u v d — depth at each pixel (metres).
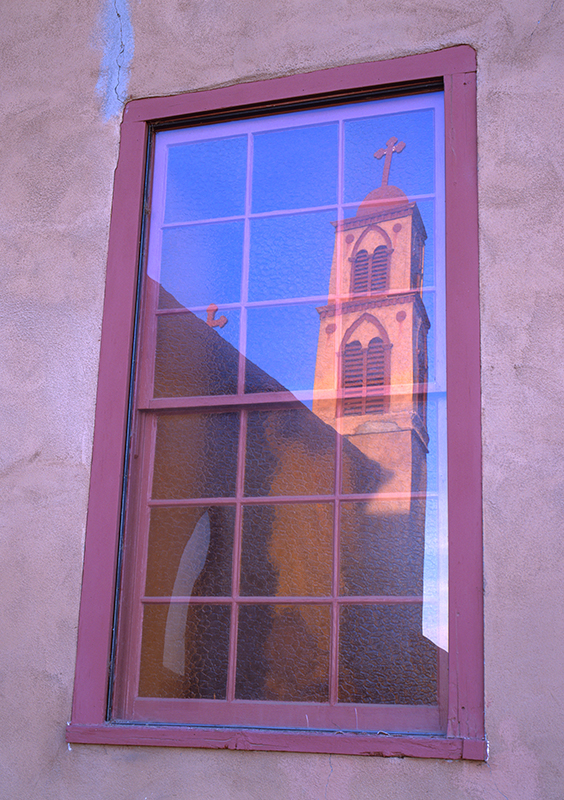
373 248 3.27
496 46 3.16
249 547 3.08
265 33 3.48
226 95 3.46
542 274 2.88
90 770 2.84
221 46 3.53
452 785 2.54
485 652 2.61
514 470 2.73
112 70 3.63
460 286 2.95
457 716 2.59
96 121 3.58
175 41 3.59
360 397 3.12
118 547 3.08
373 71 3.29
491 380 2.83
